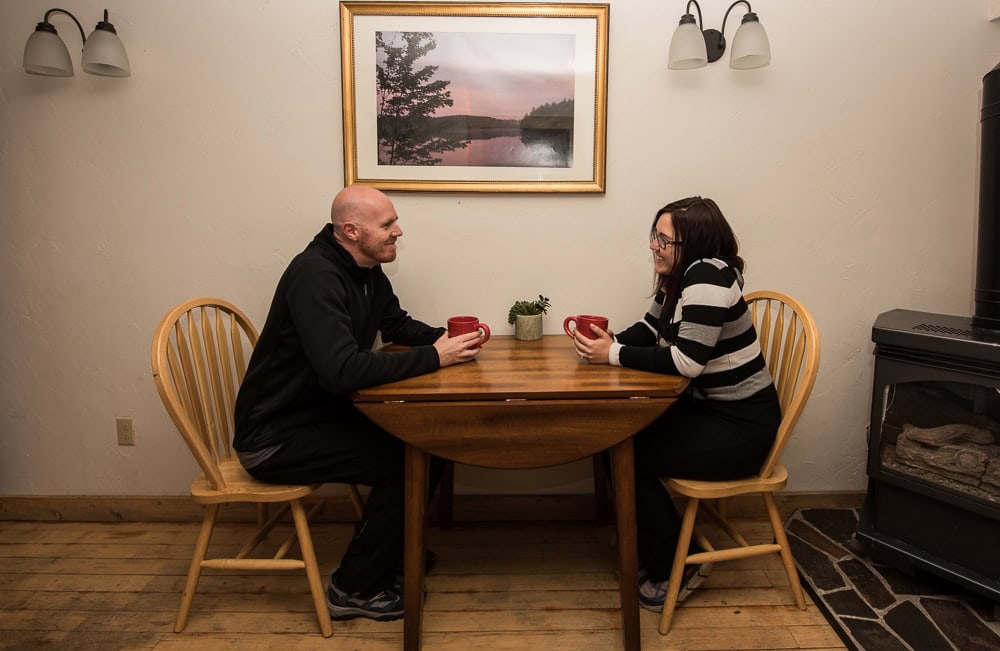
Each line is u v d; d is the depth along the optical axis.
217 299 1.81
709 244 1.58
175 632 1.60
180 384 1.58
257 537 1.73
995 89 1.67
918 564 1.72
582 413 1.40
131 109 1.96
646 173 2.01
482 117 1.97
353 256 1.63
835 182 2.03
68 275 2.05
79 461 2.16
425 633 1.59
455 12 1.91
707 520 2.17
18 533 2.10
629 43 1.95
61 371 2.11
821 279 2.08
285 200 2.01
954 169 2.04
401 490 1.59
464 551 1.99
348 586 1.63
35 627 1.62
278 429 1.57
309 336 1.44
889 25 1.96
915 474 1.73
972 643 1.52
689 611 1.68
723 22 1.93
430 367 1.55
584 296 2.08
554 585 1.80
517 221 2.03
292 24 1.93
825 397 2.15
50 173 1.99
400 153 1.98
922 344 1.67
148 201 2.01
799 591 1.67
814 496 2.20
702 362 1.48
